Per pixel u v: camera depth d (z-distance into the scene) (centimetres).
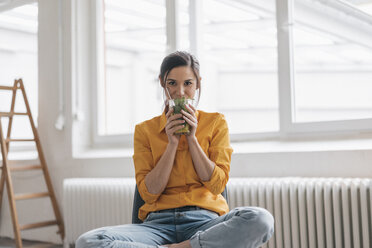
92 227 293
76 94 330
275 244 232
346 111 1269
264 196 233
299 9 272
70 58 329
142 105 888
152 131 174
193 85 166
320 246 213
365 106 1255
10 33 422
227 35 792
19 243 296
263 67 1292
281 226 230
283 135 264
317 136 253
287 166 245
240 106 1297
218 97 1274
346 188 207
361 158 224
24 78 432
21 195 308
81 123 333
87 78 339
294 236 221
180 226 158
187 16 312
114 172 307
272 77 1295
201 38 314
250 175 255
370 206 203
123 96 874
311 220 216
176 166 167
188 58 165
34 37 432
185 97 165
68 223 303
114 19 352
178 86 163
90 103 340
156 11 332
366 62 1236
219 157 166
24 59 433
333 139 245
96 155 320
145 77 870
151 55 843
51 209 336
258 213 140
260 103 1302
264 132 272
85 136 335
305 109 1290
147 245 144
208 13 385
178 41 309
